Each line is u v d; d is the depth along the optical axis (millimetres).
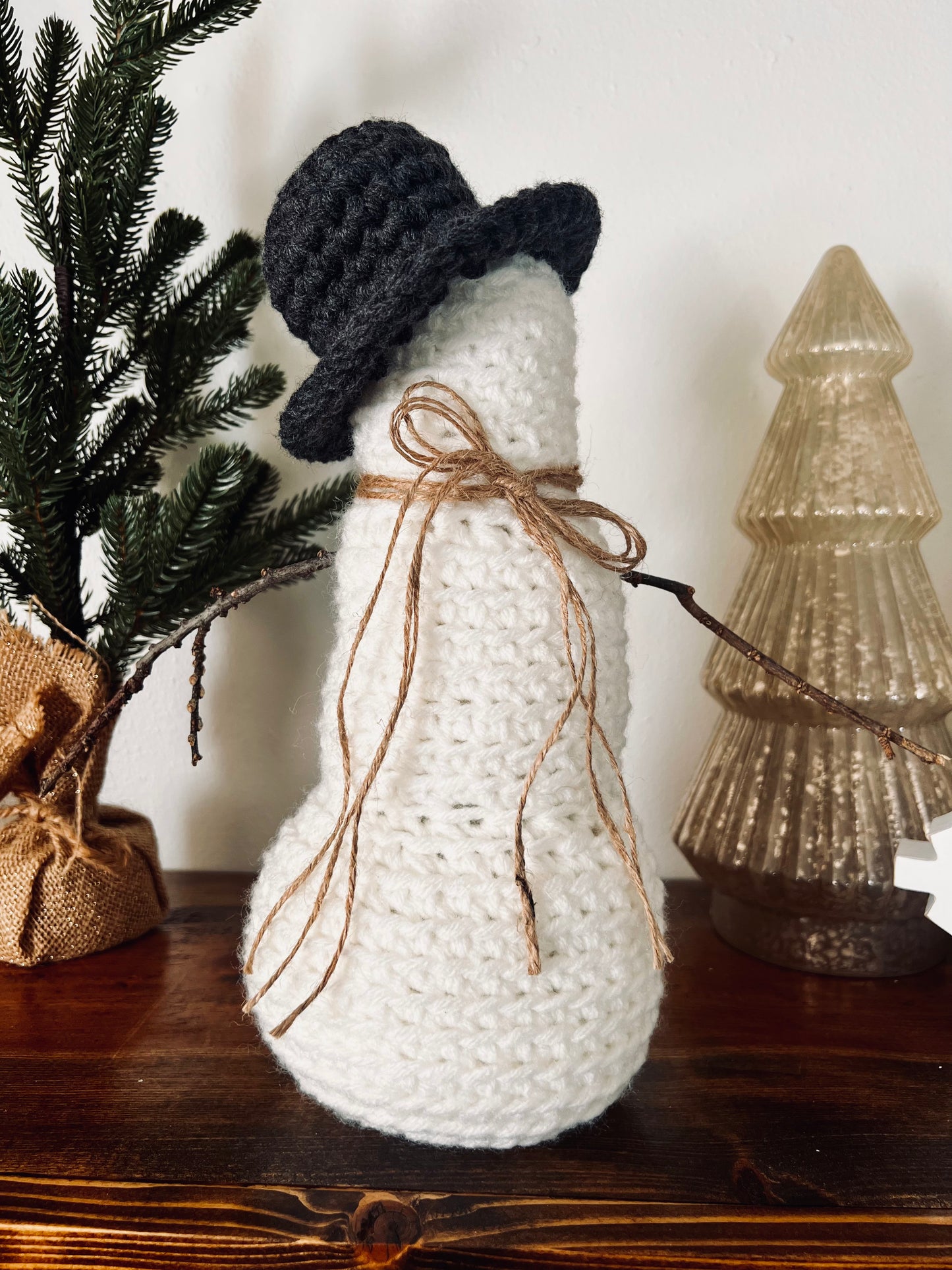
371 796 448
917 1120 479
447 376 454
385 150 452
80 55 734
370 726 456
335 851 430
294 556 718
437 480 446
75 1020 563
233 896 763
